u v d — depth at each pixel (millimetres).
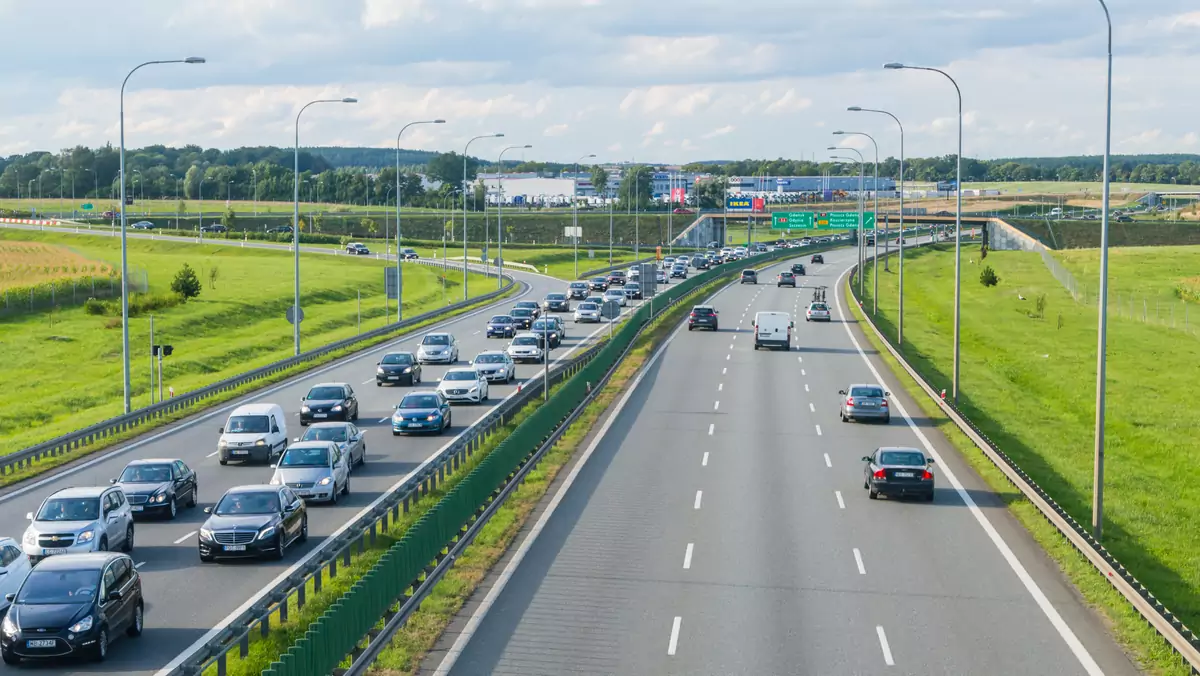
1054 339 98062
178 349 90750
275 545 29812
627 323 81812
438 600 25875
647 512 35156
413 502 35000
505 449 37656
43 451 43812
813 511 35500
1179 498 42844
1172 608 28141
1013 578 28281
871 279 149375
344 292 133000
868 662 22250
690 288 123375
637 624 24531
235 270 149750
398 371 64188
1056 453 49312
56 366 81188
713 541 31688
